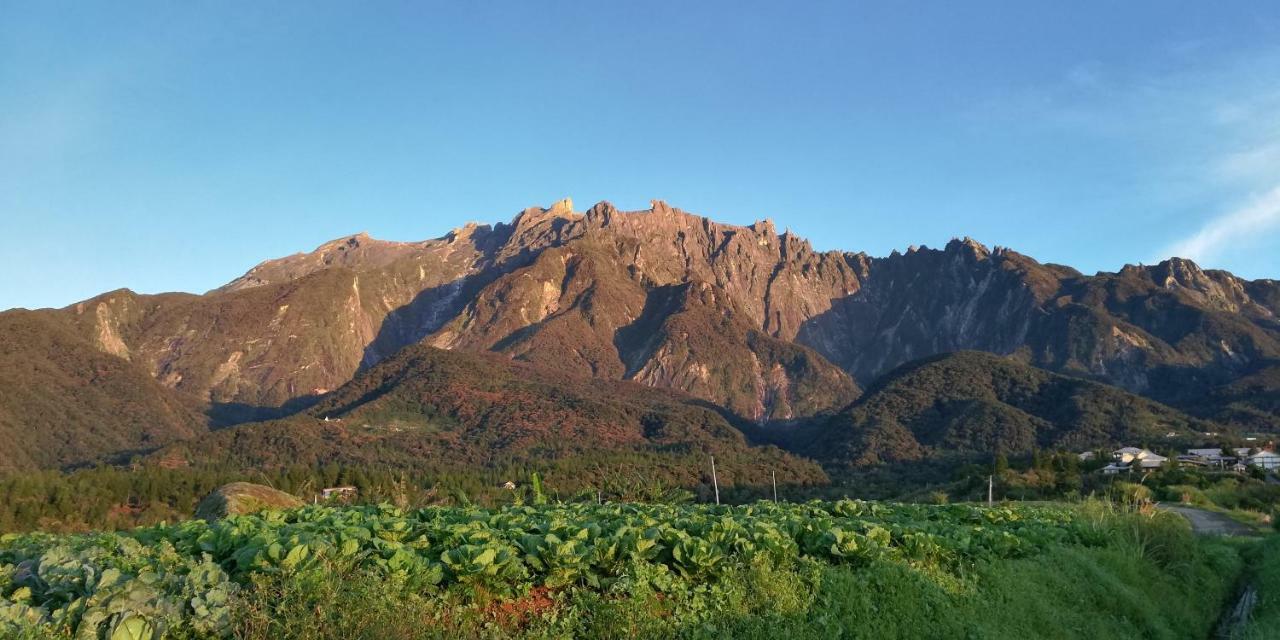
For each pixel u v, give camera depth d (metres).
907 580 11.15
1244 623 16.86
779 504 18.86
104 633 6.54
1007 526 17.78
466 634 7.68
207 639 6.81
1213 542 24.91
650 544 9.97
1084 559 15.23
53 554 7.82
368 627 7.04
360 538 9.18
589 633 8.30
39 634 6.39
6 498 60.88
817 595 10.35
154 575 7.38
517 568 8.80
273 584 7.54
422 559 8.59
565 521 11.54
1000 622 11.32
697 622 8.95
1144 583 16.36
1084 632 12.52
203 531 10.25
